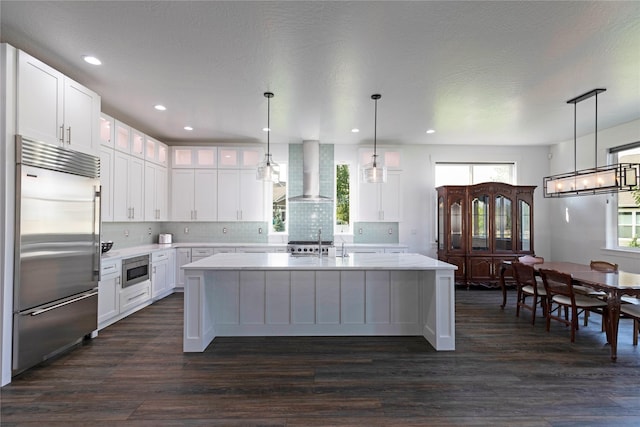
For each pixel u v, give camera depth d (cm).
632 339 353
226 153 623
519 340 350
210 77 339
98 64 311
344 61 304
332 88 366
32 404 226
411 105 420
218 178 620
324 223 641
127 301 426
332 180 641
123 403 228
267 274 362
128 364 289
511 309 473
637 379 264
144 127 531
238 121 495
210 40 269
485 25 247
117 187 450
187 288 316
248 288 362
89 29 254
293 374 271
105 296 383
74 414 215
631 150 502
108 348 324
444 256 616
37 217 273
